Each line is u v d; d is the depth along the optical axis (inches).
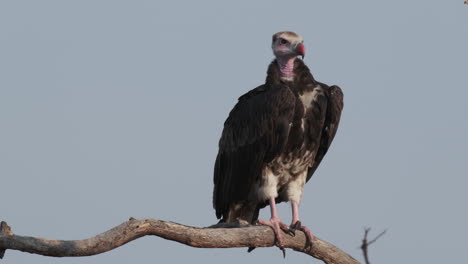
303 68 550.6
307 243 489.4
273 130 534.3
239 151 552.7
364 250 354.3
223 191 566.6
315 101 542.0
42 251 377.7
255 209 566.9
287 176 551.5
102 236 392.5
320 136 548.7
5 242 371.2
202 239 431.5
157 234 415.2
